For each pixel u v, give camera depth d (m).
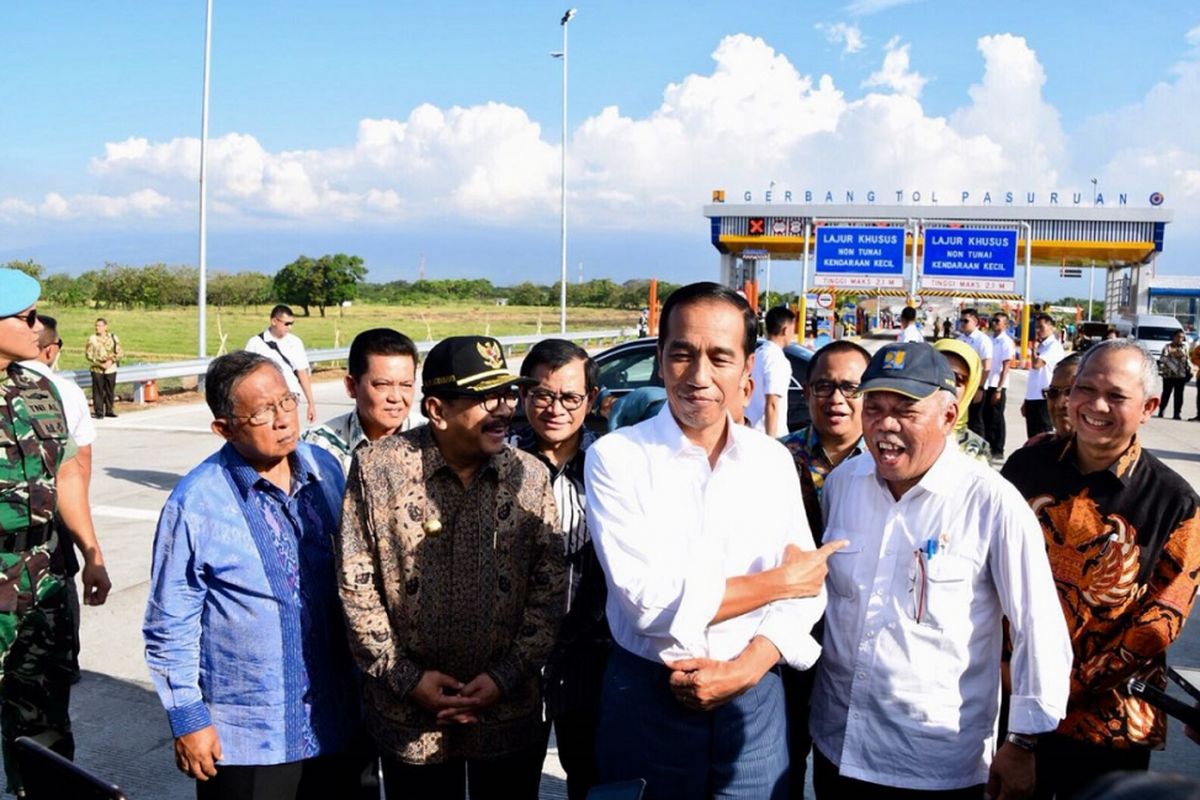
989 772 2.23
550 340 3.04
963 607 2.16
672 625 1.94
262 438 2.33
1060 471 2.56
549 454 3.03
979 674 2.20
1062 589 2.49
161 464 9.87
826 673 2.35
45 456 2.95
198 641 2.36
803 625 2.08
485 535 2.36
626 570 2.03
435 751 2.35
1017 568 2.11
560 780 3.72
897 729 2.19
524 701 2.44
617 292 85.81
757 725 2.12
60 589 3.02
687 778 2.10
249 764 2.35
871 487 2.30
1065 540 2.49
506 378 2.29
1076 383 2.45
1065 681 2.10
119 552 6.53
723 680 1.95
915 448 2.14
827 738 2.34
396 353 3.39
